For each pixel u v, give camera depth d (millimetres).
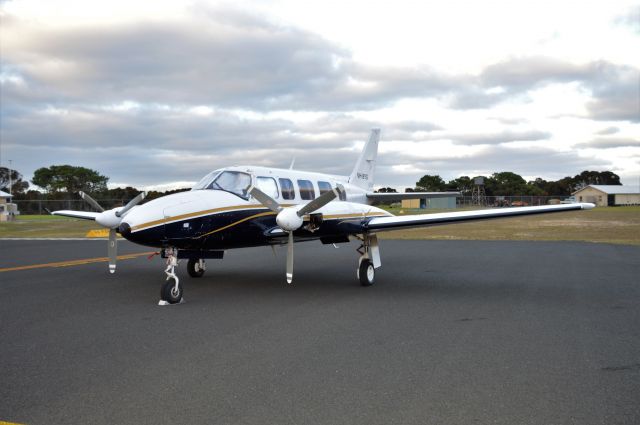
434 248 18469
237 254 17094
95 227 37844
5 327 6770
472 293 9219
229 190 9906
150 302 8617
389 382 4547
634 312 7457
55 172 87375
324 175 13086
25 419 3775
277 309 7922
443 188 106000
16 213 60812
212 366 5043
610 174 127312
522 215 9758
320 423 3705
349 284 10547
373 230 10445
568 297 8703
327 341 5977
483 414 3832
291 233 9445
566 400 4086
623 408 3916
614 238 22766
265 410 3945
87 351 5602
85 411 3926
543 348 5582
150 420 3760
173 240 8711
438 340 5977
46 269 13367
